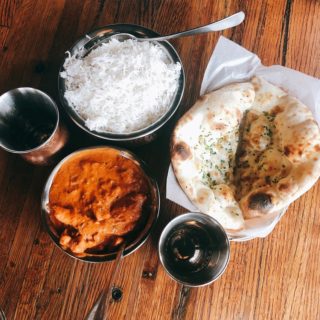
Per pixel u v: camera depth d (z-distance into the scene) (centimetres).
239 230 46
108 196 43
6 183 47
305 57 53
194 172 47
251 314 46
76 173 44
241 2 54
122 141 46
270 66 50
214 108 47
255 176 48
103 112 44
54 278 45
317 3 54
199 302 46
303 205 49
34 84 50
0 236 46
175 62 47
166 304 45
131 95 45
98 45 47
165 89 45
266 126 49
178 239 45
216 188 48
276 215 46
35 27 52
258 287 47
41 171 48
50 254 46
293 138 46
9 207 47
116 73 44
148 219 44
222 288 46
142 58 45
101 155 44
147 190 45
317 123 47
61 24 52
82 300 45
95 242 42
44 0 53
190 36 52
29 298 45
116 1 53
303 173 46
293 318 46
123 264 46
